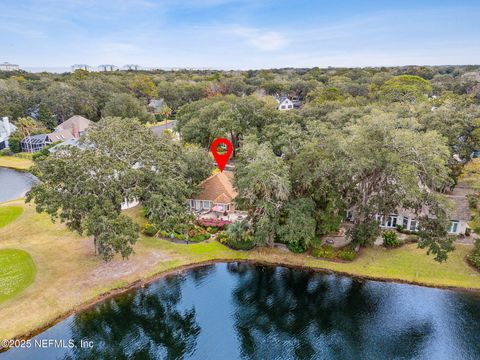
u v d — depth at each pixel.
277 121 60.09
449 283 30.94
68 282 30.09
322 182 32.31
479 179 40.88
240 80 132.00
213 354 24.31
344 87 106.19
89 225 28.22
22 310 26.44
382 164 30.62
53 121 91.75
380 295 30.12
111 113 90.12
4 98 92.69
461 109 54.06
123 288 30.19
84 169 29.20
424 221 32.50
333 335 26.06
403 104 65.06
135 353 24.55
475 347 24.64
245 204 34.94
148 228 38.66
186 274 32.94
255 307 29.28
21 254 33.66
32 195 29.38
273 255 35.56
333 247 36.19
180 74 187.62
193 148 48.47
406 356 23.92
